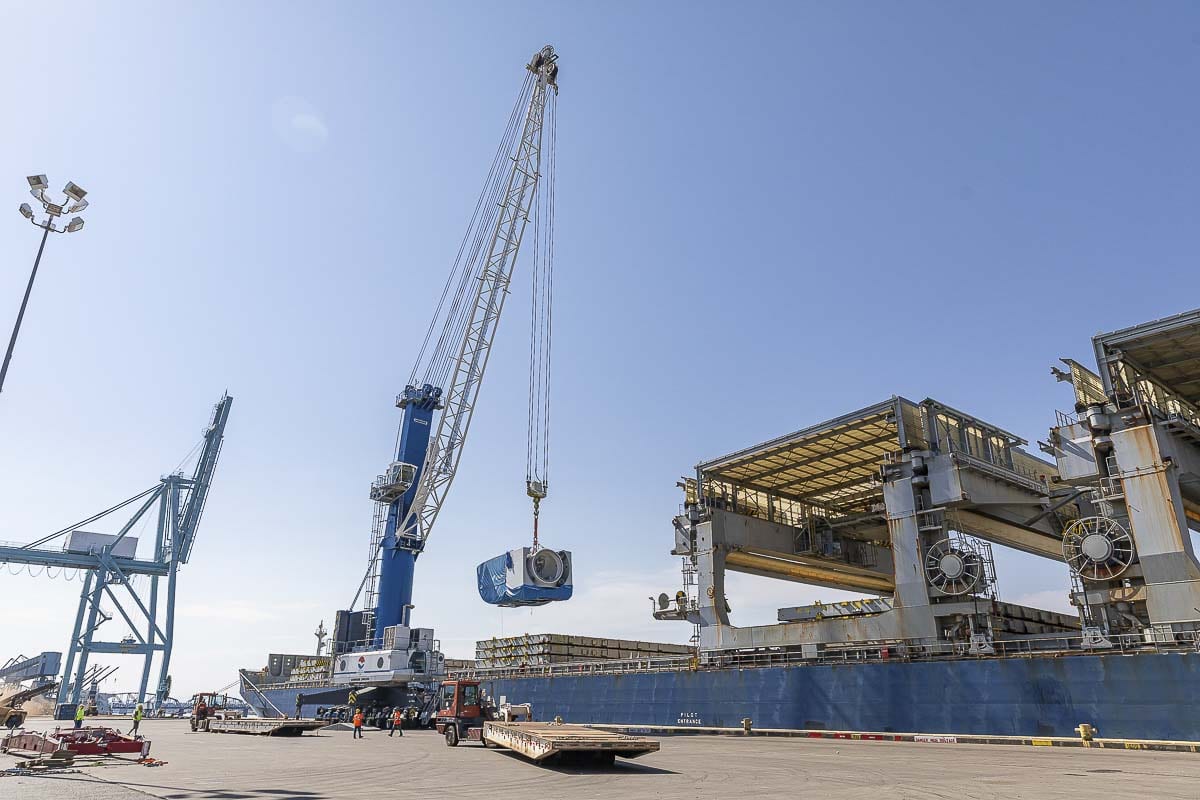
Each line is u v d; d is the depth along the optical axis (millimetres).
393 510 69812
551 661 59531
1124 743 28578
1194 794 15562
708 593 46406
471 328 70062
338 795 16969
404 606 67312
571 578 52438
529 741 24672
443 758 27906
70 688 97125
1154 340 33719
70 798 16344
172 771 23281
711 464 50094
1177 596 30000
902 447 40969
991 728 32781
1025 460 49469
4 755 29125
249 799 16297
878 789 16938
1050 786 17172
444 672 62812
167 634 105625
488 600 55344
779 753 28031
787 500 57250
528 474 57562
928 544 39531
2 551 95312
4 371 25172
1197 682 27984
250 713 80562
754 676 41781
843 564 54031
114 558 103562
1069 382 36719
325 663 73438
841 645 40375
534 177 72000
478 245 71750
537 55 73562
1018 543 50062
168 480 113312
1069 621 43594
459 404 70500
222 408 119688
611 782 19141
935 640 37156
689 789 17422
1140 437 32656
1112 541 32812
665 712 45031
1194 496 37375
